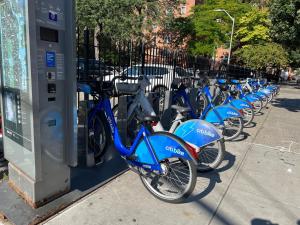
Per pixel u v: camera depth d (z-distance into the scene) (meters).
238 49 27.27
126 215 2.76
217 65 9.97
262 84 12.19
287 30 9.27
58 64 2.60
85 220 2.64
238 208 3.04
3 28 2.60
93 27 21.67
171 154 2.87
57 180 2.86
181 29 26.50
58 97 2.67
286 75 42.44
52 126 2.67
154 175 3.15
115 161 3.96
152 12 24.69
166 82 6.62
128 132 4.49
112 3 21.86
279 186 3.64
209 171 3.79
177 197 2.95
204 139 3.43
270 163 4.43
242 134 6.07
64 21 2.58
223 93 6.48
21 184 2.81
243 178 3.80
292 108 10.73
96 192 3.13
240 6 26.88
